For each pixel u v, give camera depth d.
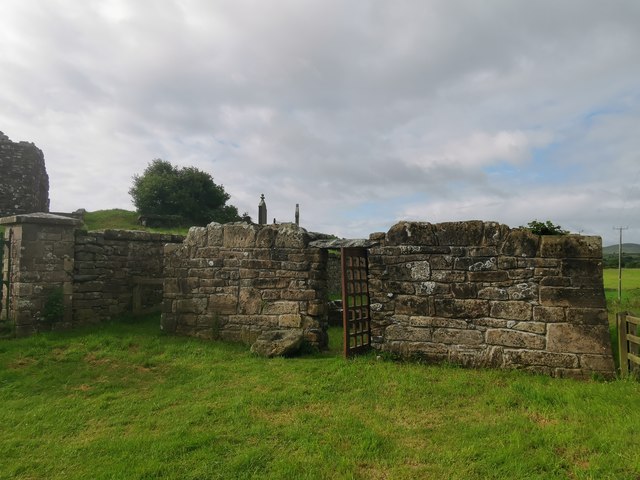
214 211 35.06
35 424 5.03
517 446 4.14
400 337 7.63
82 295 10.40
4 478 3.86
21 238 9.34
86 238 10.53
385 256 7.90
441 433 4.60
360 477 3.76
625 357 6.31
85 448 4.40
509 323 6.98
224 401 5.68
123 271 11.43
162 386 6.38
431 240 7.59
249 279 9.30
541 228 7.51
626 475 3.56
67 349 8.28
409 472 3.81
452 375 6.60
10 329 9.18
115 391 6.18
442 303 7.43
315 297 8.73
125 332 9.90
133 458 4.15
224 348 8.69
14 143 19.66
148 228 22.52
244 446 4.37
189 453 4.23
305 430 4.68
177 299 9.98
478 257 7.26
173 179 33.03
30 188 19.98
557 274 6.78
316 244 8.80
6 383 6.44
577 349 6.57
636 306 13.45
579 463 3.87
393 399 5.60
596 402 5.20
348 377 6.54
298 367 7.20
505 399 5.49
